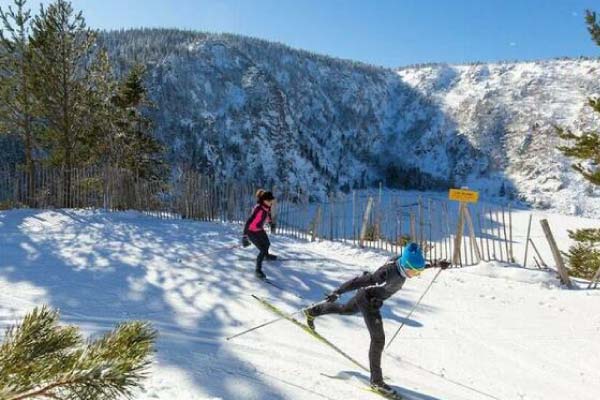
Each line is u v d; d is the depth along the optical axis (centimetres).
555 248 1006
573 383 567
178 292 797
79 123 1989
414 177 11725
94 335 564
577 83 12269
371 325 504
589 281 1064
